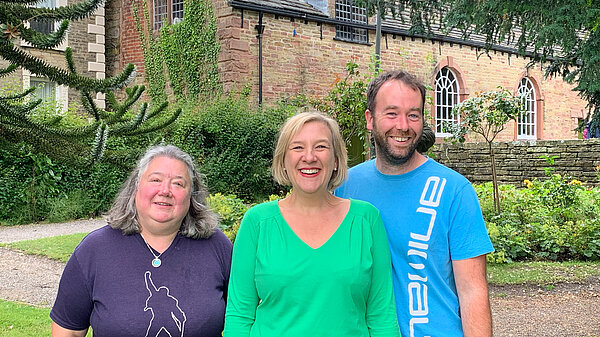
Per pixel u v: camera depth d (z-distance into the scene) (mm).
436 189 2539
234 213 8469
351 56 18016
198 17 15828
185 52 16109
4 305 6117
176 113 6270
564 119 24859
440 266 2512
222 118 14633
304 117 2451
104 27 17312
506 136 22531
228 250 2875
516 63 22969
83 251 2693
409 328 2486
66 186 12891
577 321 5812
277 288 2357
